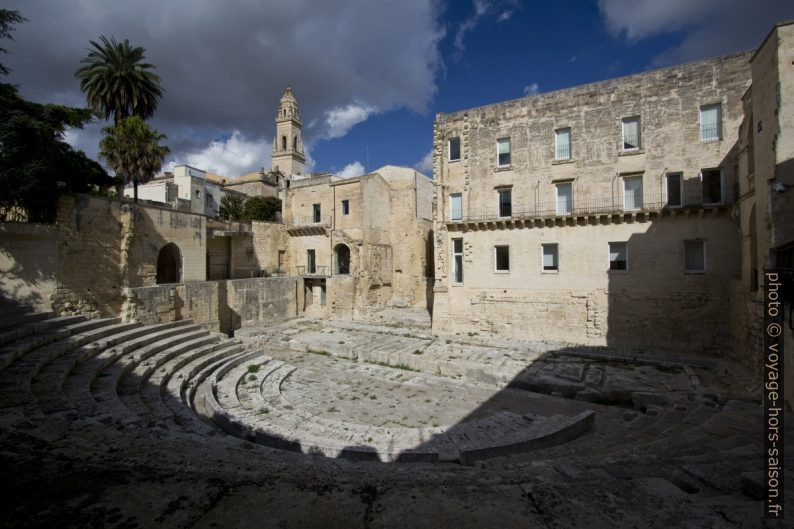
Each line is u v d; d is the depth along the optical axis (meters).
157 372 16.73
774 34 13.99
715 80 22.27
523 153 27.78
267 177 71.44
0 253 17.56
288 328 33.34
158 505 4.00
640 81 24.22
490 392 17.95
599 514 4.20
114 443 6.59
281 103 81.12
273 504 4.11
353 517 3.92
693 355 22.48
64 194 20.27
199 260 30.25
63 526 3.57
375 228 42.28
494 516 4.05
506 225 28.05
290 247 44.75
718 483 6.03
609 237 25.00
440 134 30.66
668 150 23.44
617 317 24.73
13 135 16.33
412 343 27.05
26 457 5.32
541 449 10.95
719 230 22.20
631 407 16.05
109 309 22.66
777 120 13.80
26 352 13.77
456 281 30.56
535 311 27.17
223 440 10.09
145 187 50.00
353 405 16.25
